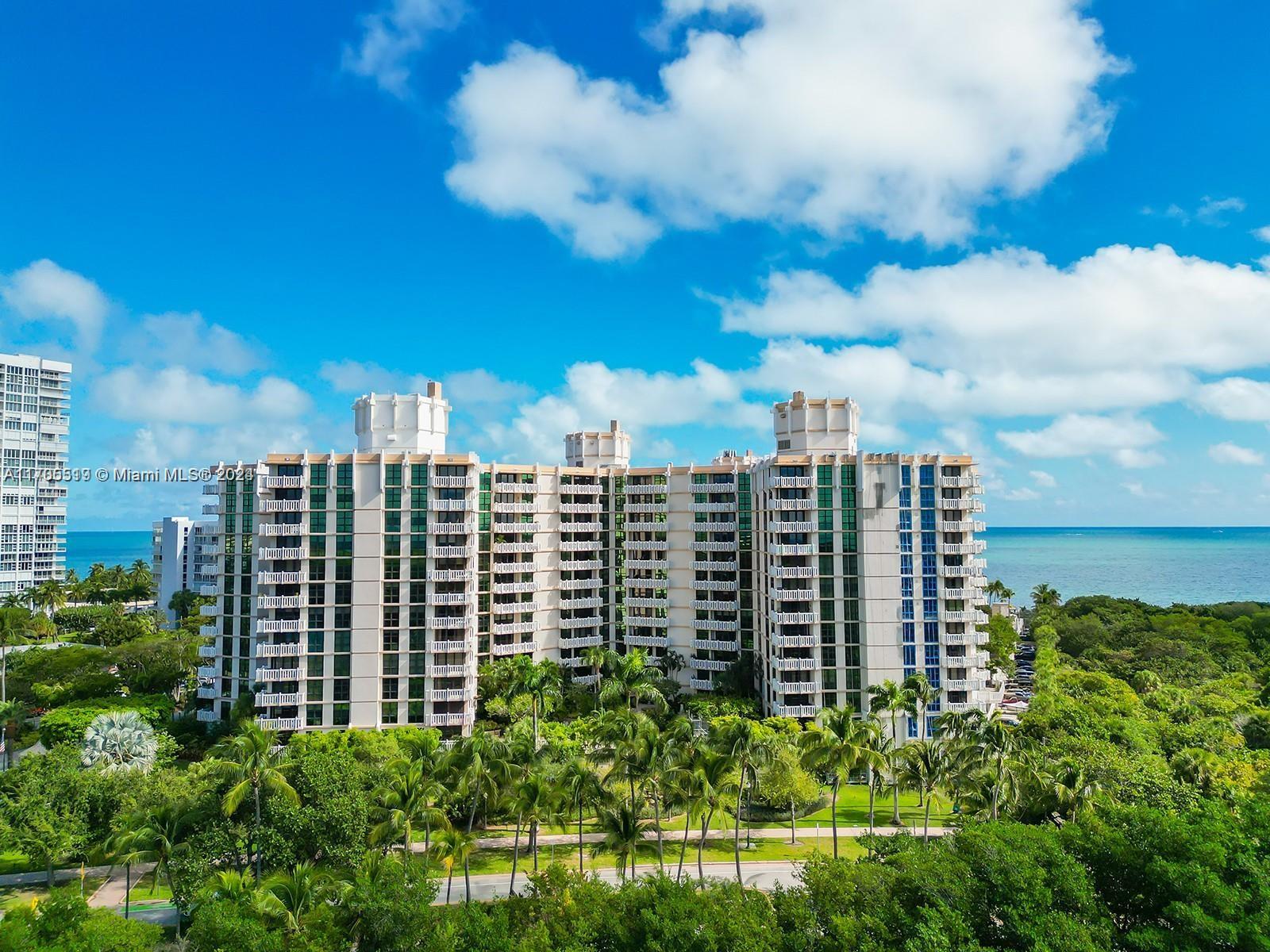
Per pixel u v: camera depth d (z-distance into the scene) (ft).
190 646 349.41
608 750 206.08
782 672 295.69
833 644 295.07
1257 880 109.50
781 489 305.73
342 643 284.00
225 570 296.10
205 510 305.53
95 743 217.77
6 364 635.66
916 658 293.23
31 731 311.27
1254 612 520.83
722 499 367.25
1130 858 118.62
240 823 165.58
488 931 123.34
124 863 173.88
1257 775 215.31
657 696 312.29
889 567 295.48
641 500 394.32
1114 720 261.65
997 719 213.05
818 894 125.08
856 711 291.38
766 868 197.88
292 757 203.21
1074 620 515.09
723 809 210.79
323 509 287.07
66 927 125.29
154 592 607.78
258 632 282.77
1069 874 114.83
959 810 214.28
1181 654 402.93
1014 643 426.92
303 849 167.22
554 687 288.51
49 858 177.88
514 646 360.69
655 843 213.66
